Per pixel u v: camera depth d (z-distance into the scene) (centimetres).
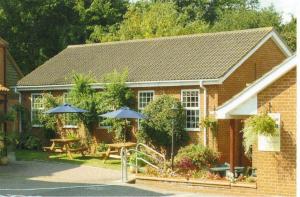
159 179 2194
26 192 2033
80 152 3431
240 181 1994
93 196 1938
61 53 4200
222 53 3194
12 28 5534
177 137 3044
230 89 2988
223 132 2933
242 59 3033
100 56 3900
